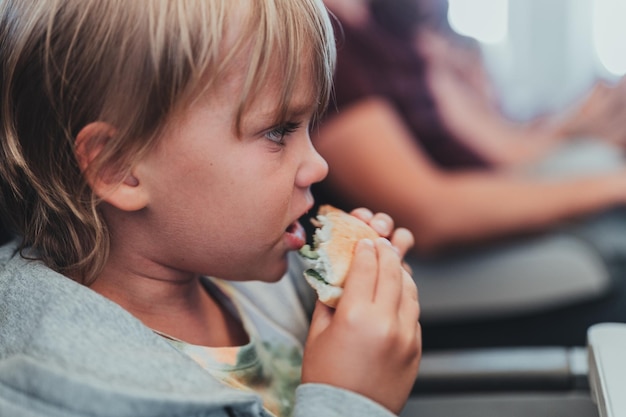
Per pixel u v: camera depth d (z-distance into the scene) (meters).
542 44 1.89
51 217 0.70
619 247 1.46
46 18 0.65
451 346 1.43
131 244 0.71
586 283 1.41
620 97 1.77
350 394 0.63
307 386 0.64
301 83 0.68
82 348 0.61
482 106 1.58
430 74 1.44
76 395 0.56
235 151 0.67
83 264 0.69
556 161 1.65
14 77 0.67
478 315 1.42
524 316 1.41
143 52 0.63
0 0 0.70
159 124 0.64
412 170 1.40
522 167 1.58
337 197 1.40
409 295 0.70
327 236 0.73
